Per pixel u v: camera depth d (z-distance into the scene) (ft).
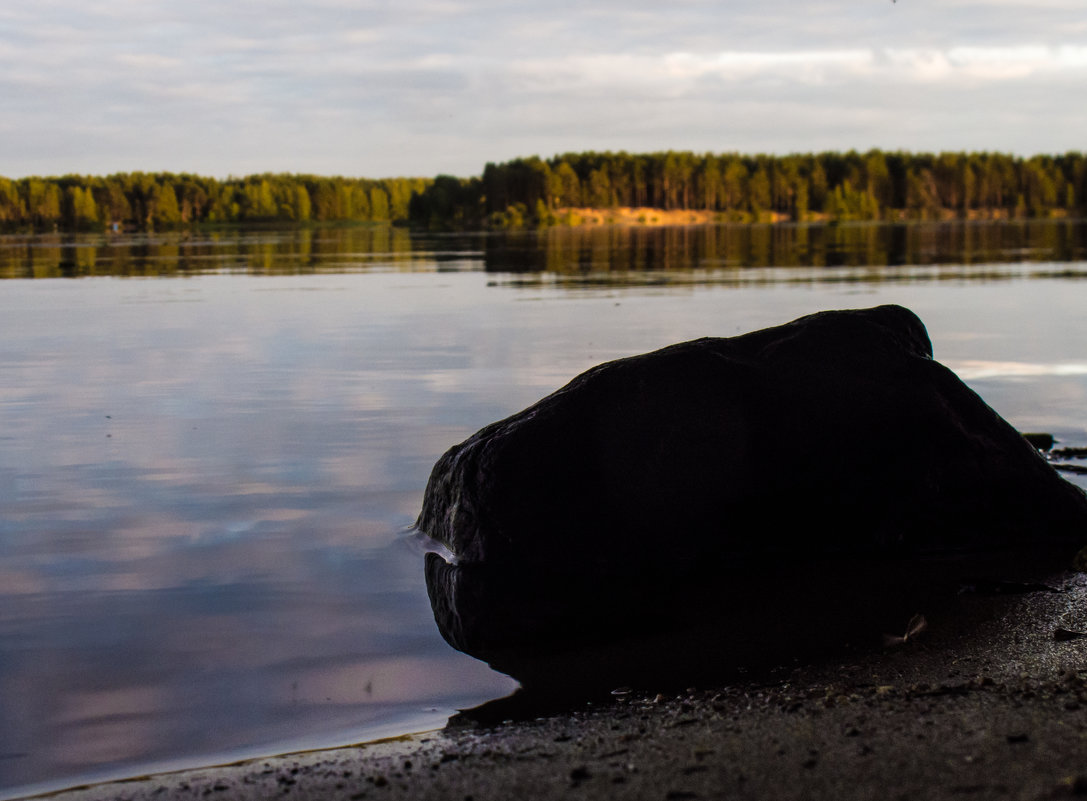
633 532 21.03
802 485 21.90
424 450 30.25
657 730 12.88
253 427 33.30
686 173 581.12
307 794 11.53
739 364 22.52
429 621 17.93
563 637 17.28
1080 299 75.41
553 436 21.53
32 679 15.24
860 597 18.95
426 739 13.16
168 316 69.05
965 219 558.56
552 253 174.40
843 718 12.71
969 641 16.15
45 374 43.98
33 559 20.81
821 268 118.52
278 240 291.79
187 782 12.01
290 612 18.22
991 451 22.53
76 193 489.67
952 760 11.00
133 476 27.32
